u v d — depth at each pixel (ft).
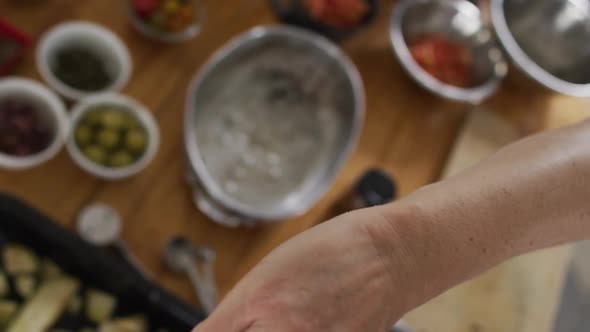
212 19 3.47
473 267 1.81
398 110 3.61
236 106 3.34
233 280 3.19
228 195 3.17
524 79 3.66
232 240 3.22
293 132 3.38
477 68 3.67
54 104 3.08
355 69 3.59
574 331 3.89
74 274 3.00
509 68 3.68
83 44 3.23
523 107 3.77
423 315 3.33
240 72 3.35
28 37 3.23
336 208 3.34
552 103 3.83
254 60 3.36
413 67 3.53
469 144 3.60
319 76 3.42
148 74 3.33
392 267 1.71
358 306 1.67
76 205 3.11
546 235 1.91
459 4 3.65
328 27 3.44
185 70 3.38
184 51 3.40
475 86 3.66
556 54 3.75
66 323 2.97
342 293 1.66
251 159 3.29
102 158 3.09
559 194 1.88
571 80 3.74
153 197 3.19
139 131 3.15
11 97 3.07
